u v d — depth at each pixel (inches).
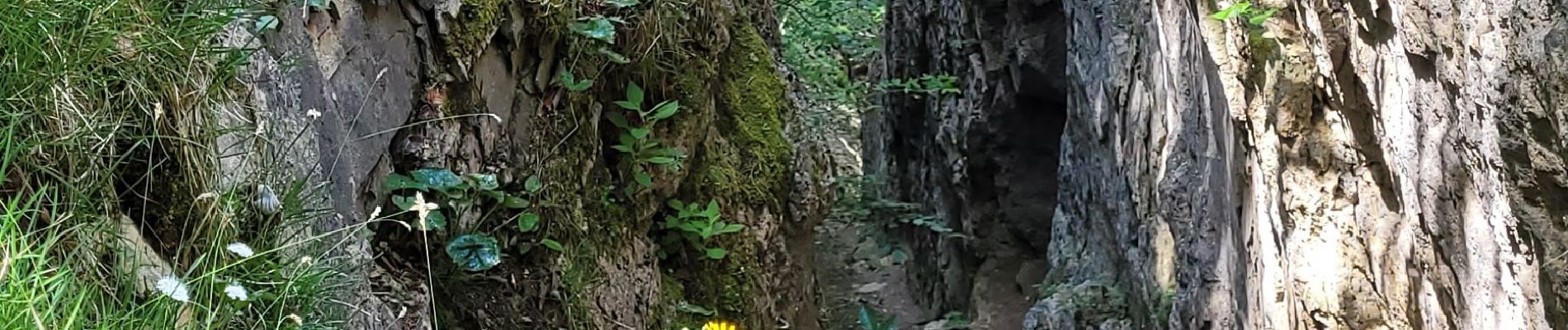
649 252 143.3
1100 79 221.3
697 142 151.3
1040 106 279.6
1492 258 85.3
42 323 46.8
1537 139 71.4
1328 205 116.9
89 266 59.1
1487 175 81.8
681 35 146.5
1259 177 128.5
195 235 67.2
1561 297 74.5
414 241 106.7
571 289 121.0
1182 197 169.3
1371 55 102.0
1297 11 113.7
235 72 75.7
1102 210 229.0
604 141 140.7
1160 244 183.2
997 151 290.0
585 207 130.9
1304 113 115.4
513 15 117.1
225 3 77.1
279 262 71.0
